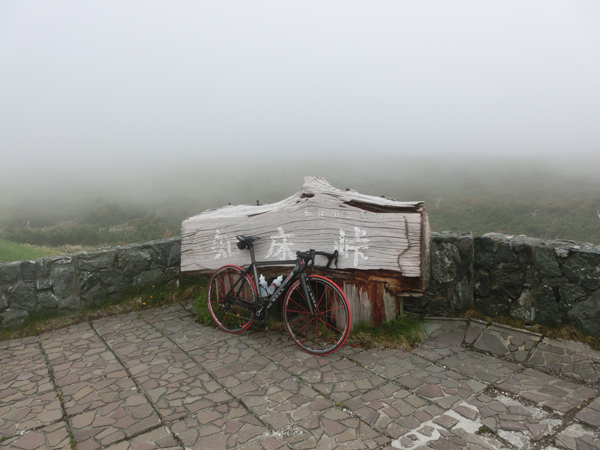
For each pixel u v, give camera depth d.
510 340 3.03
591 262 2.77
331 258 3.22
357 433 1.95
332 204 3.34
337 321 3.38
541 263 3.04
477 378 2.55
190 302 4.61
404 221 3.00
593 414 2.06
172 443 1.91
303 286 3.07
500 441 1.87
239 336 3.46
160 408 2.25
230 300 3.58
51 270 3.93
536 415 2.09
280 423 2.06
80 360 3.04
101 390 2.51
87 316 4.07
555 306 2.98
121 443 1.92
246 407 2.24
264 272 3.67
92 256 4.19
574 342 2.82
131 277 4.45
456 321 3.51
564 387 2.38
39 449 1.88
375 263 3.09
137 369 2.82
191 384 2.55
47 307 3.90
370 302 3.27
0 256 11.41
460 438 1.90
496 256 3.34
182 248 4.32
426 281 3.18
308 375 2.64
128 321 4.00
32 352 3.25
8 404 2.36
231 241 3.94
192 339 3.43
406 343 3.10
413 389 2.41
